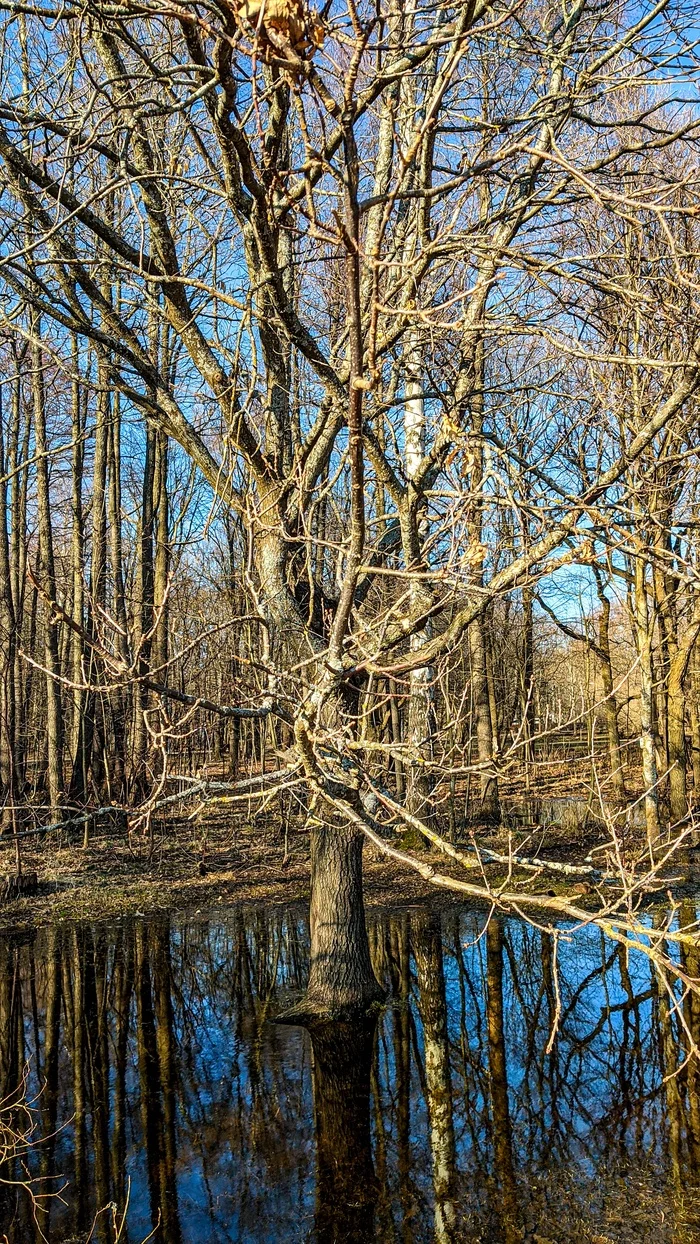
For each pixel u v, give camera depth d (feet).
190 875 50.31
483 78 20.72
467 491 9.61
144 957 36.94
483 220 16.40
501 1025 28.89
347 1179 19.77
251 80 9.07
